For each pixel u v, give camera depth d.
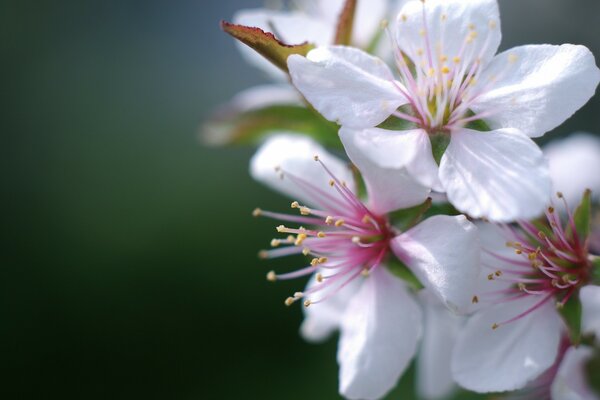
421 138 0.19
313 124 0.22
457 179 0.18
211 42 0.45
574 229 0.19
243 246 0.40
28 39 0.45
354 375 0.19
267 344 0.38
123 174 0.42
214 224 0.41
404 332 0.19
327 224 0.20
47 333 0.40
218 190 0.41
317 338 0.21
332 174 0.20
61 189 0.42
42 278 0.41
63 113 0.44
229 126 0.22
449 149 0.19
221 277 0.40
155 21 0.45
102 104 0.44
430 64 0.19
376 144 0.18
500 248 0.19
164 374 0.39
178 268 0.40
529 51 0.19
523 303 0.19
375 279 0.20
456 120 0.19
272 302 0.39
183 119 0.44
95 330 0.40
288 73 0.19
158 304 0.40
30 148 0.43
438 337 0.21
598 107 0.33
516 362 0.19
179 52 0.45
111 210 0.42
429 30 0.19
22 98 0.44
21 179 0.43
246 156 0.42
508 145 0.18
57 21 0.45
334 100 0.19
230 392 0.38
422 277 0.19
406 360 0.19
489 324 0.19
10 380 0.39
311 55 0.19
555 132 0.34
